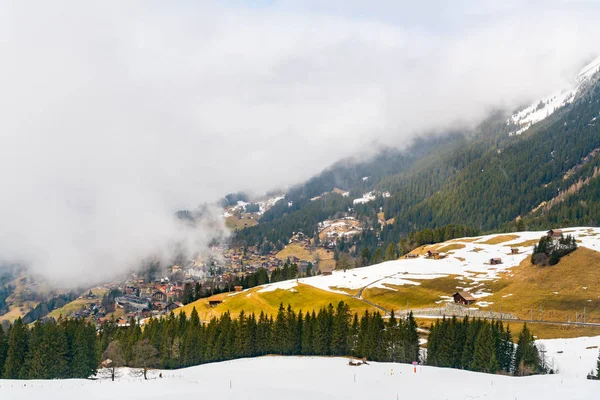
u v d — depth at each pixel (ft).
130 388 276.00
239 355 492.13
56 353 380.78
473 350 395.14
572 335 478.59
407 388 267.18
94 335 414.21
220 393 253.65
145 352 458.09
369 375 334.24
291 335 488.02
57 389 272.72
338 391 269.23
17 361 383.86
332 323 482.28
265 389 267.59
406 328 435.12
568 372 377.50
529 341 384.88
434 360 410.11
